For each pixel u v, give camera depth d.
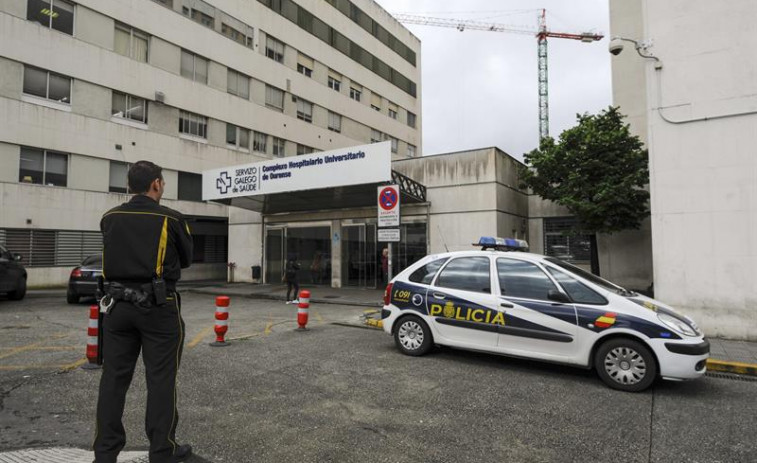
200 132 23.27
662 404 4.59
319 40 30.94
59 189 17.91
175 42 22.02
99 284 2.93
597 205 12.73
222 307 7.11
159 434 2.77
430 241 15.09
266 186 14.59
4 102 16.39
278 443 3.54
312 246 17.95
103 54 19.23
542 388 5.02
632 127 16.20
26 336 7.66
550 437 3.73
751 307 7.62
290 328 8.73
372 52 36.28
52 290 16.70
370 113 35.66
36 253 17.34
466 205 14.55
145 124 20.89
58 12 17.94
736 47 7.95
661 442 3.67
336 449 3.44
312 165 13.66
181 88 22.22
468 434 3.76
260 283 19.08
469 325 6.00
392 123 38.28
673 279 8.25
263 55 26.72
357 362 6.08
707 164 8.08
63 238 18.03
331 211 17.53
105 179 19.34
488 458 3.33
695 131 8.20
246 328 8.73
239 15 25.34
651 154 8.58
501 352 5.77
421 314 6.38
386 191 9.70
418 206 15.41
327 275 17.48
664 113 8.47
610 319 5.11
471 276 6.20
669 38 8.48
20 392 4.75
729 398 4.86
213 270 24.31
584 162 13.34
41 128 17.34
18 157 16.84
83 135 18.58
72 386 4.95
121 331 2.80
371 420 4.05
